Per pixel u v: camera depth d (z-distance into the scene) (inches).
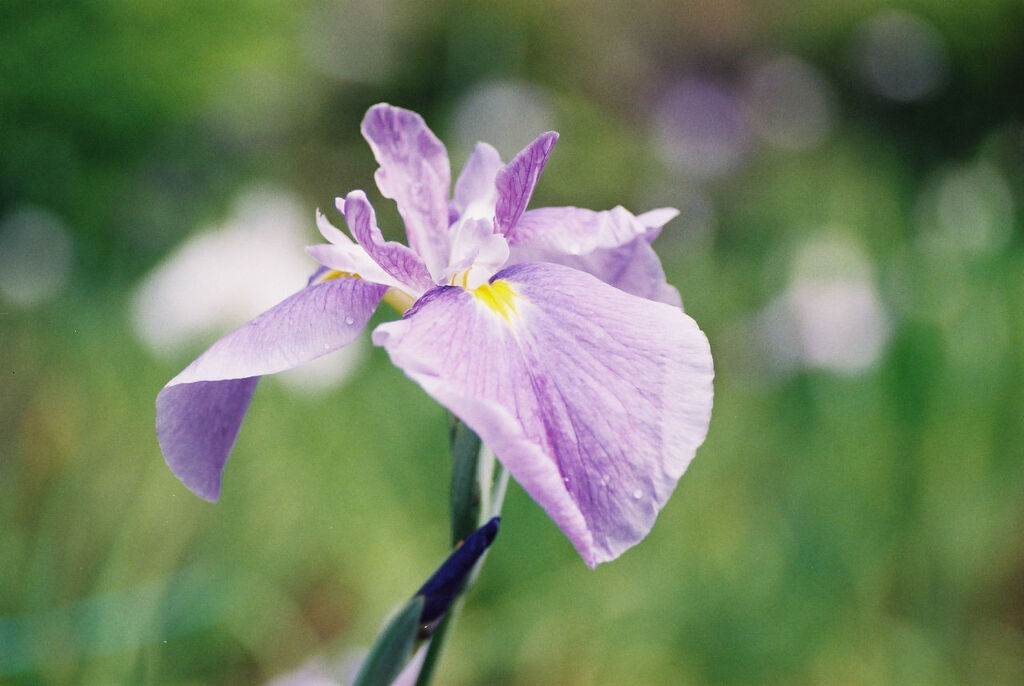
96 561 42.4
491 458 30.8
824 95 148.8
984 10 140.8
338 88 137.0
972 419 62.3
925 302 70.6
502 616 51.0
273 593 49.6
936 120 145.3
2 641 38.7
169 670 42.5
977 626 54.1
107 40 104.9
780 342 69.0
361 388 69.1
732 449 66.5
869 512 56.9
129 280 89.3
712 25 164.6
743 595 51.8
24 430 52.8
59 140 104.2
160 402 30.7
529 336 29.9
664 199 114.6
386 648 30.1
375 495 58.5
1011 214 102.0
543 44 148.0
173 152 111.2
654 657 50.5
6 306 74.5
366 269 30.9
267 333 30.0
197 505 46.9
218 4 110.5
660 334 29.7
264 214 65.5
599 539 28.8
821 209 102.9
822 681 50.2
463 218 32.1
